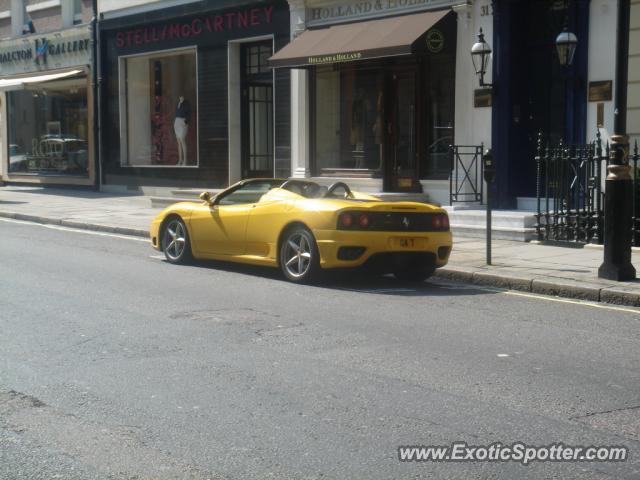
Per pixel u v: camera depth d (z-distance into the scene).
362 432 5.06
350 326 8.00
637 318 8.61
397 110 17.62
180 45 22.69
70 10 26.72
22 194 24.81
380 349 7.09
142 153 24.48
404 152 17.53
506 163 15.58
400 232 10.12
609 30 14.12
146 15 23.50
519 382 6.13
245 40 21.02
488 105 15.69
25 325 7.86
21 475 4.42
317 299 9.46
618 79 9.96
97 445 4.85
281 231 10.66
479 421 5.26
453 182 16.28
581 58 14.46
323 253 10.11
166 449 4.79
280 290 10.03
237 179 21.62
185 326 7.91
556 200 13.54
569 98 14.72
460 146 15.34
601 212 13.09
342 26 18.19
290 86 19.66
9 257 12.52
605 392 5.90
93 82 25.34
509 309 9.04
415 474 4.44
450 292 10.11
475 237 14.45
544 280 10.09
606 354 7.02
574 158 13.27
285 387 5.96
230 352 6.94
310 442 4.89
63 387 5.94
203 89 22.16
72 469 4.50
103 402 5.61
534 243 13.60
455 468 4.52
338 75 18.72
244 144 21.69
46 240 14.85
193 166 22.69
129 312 8.52
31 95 28.23
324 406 5.54
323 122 19.16
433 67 16.88
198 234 11.79
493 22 15.55
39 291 9.67
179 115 23.06
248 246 11.12
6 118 29.31
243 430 5.09
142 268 11.67
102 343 7.21
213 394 5.79
